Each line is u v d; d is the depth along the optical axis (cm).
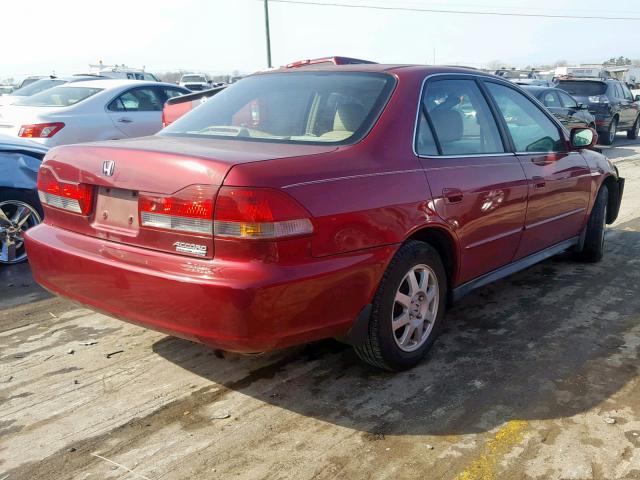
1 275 505
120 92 916
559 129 486
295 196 266
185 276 265
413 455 269
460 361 359
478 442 279
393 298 318
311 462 264
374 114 331
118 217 297
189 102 662
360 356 335
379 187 302
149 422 293
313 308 274
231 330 260
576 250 532
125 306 291
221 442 278
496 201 381
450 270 365
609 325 416
